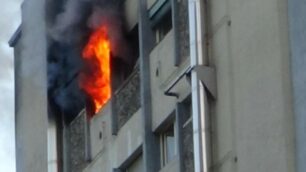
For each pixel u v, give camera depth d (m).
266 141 38.38
